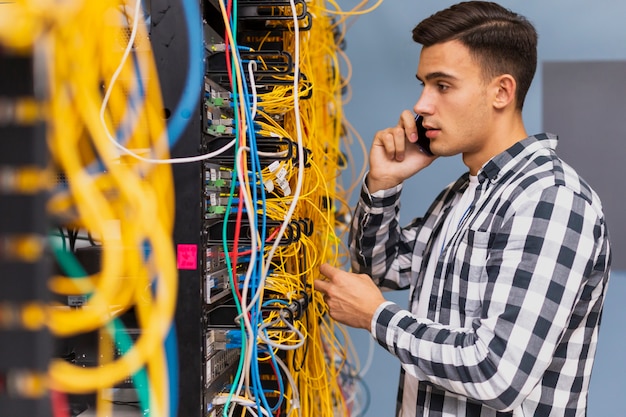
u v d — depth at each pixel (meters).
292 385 1.12
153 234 0.81
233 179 0.91
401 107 2.38
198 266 0.89
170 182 0.89
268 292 1.12
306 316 1.34
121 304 0.86
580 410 1.19
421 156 1.44
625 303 2.31
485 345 1.01
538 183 1.08
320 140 1.67
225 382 1.09
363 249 1.52
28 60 0.51
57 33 0.60
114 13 0.83
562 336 1.07
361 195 1.50
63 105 0.65
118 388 0.97
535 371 1.00
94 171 0.83
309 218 1.37
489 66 1.16
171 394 0.89
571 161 2.34
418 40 1.21
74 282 0.85
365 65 2.39
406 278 1.55
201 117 0.90
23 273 0.51
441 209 1.44
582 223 1.04
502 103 1.18
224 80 1.01
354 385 2.09
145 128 0.88
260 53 1.04
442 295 1.20
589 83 2.32
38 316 0.51
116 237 0.81
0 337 0.51
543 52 2.34
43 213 0.51
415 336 1.08
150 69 0.89
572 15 2.31
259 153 1.01
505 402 1.01
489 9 1.19
